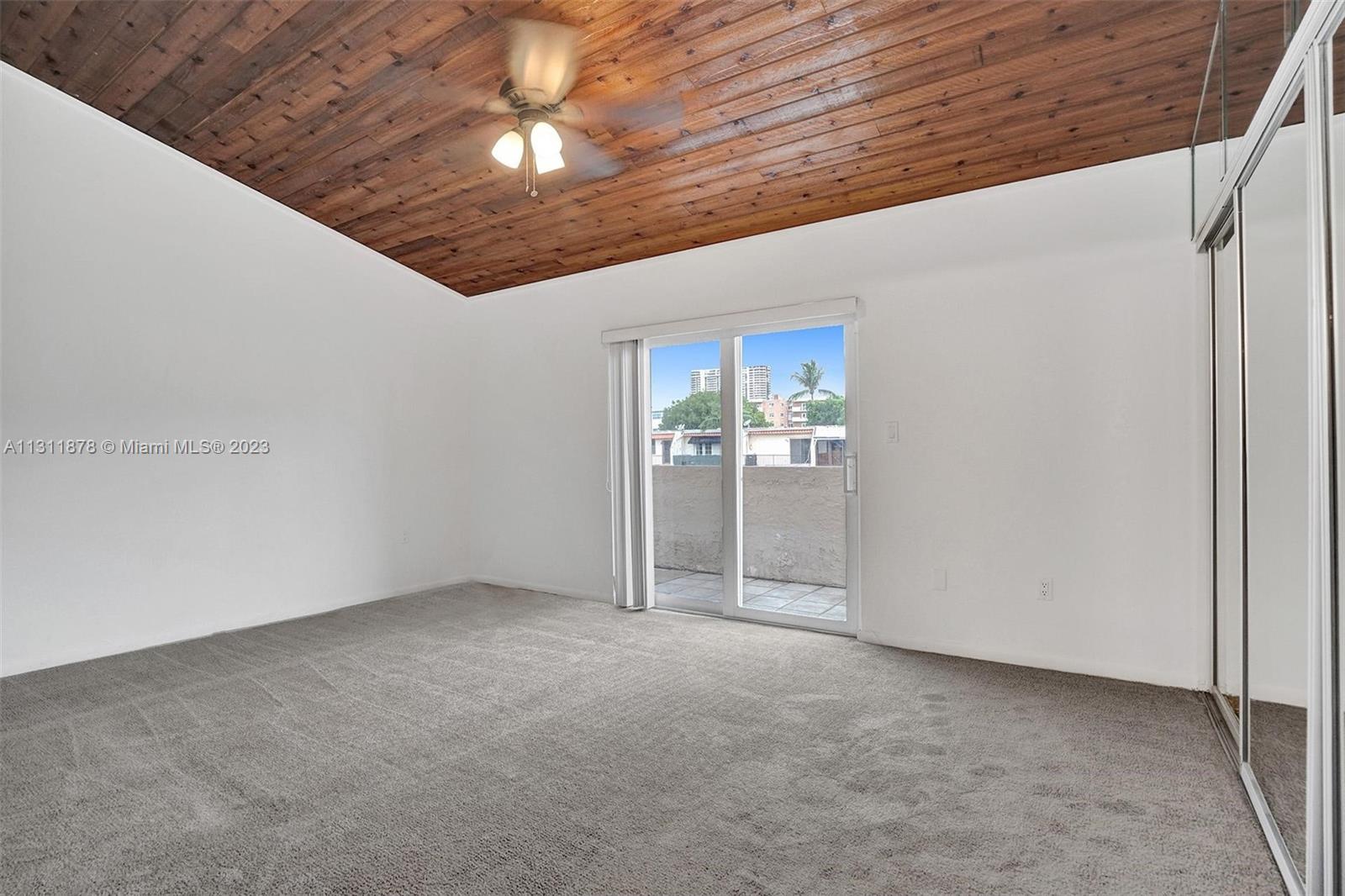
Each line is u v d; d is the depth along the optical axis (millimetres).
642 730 3021
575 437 5684
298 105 3852
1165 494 3404
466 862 2086
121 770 2705
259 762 2758
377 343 5727
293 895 1940
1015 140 3396
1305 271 1779
